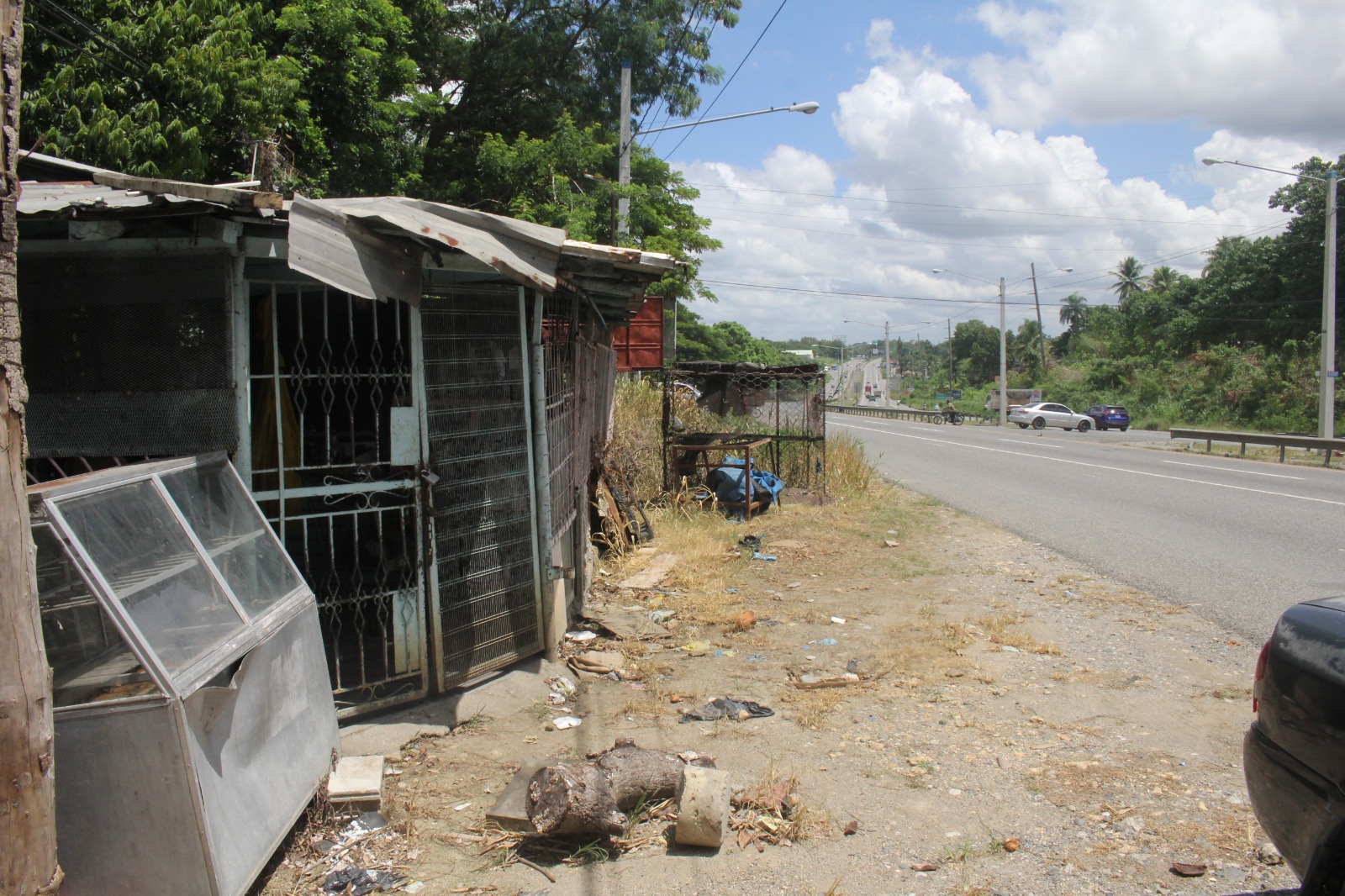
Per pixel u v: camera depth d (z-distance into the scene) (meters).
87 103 8.30
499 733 4.58
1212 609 7.01
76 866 2.66
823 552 9.27
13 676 2.17
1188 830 3.61
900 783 4.06
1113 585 7.82
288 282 4.29
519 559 5.33
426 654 4.75
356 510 4.56
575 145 17.38
